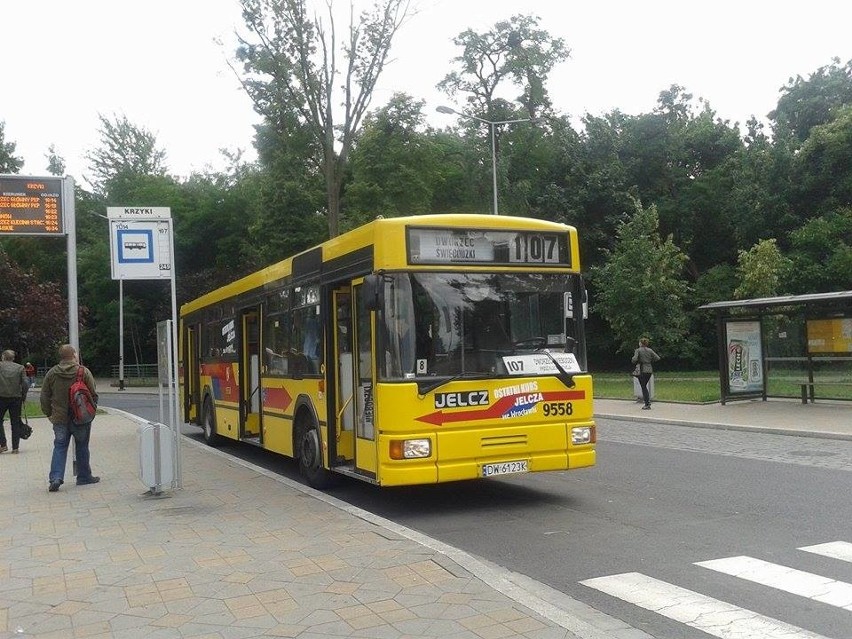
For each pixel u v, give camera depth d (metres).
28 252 60.62
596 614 5.45
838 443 14.09
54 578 6.33
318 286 10.58
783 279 37.25
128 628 5.17
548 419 9.15
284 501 9.30
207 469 12.10
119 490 10.37
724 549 7.18
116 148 70.62
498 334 9.07
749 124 50.09
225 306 15.36
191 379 18.59
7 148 63.47
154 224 10.61
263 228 41.81
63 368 10.66
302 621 5.17
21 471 12.41
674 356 43.81
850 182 39.72
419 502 9.86
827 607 5.57
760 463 12.23
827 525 8.02
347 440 10.16
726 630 5.16
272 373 12.63
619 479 11.11
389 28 31.17
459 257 9.02
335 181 32.09
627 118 48.69
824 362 19.86
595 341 47.03
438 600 5.50
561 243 9.55
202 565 6.57
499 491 10.43
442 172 46.03
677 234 47.50
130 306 58.25
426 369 8.66
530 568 6.77
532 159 45.12
